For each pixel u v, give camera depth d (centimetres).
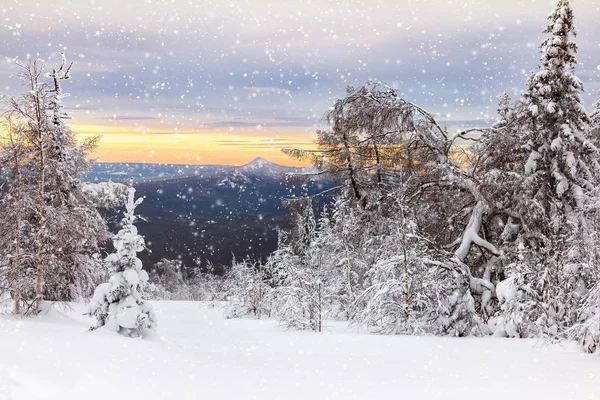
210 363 953
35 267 2091
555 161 2192
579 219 1966
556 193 2188
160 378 761
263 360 1066
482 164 2530
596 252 1381
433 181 2572
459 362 1024
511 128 2434
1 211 2052
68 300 2692
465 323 1777
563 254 1526
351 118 2702
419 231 2205
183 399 653
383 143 2842
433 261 1952
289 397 691
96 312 1405
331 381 812
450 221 2567
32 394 610
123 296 1411
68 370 719
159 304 3175
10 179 2072
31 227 2145
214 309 2927
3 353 745
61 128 2573
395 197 2100
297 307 1966
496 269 2300
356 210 2930
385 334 1825
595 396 678
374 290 1955
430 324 1836
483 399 673
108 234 2886
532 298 1627
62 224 2156
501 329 1673
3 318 1645
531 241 2194
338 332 1870
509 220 2395
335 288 2550
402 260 1902
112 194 2842
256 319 2520
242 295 2691
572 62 2152
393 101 2594
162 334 1661
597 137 2388
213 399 661
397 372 903
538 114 2191
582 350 1152
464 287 1928
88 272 2686
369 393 719
